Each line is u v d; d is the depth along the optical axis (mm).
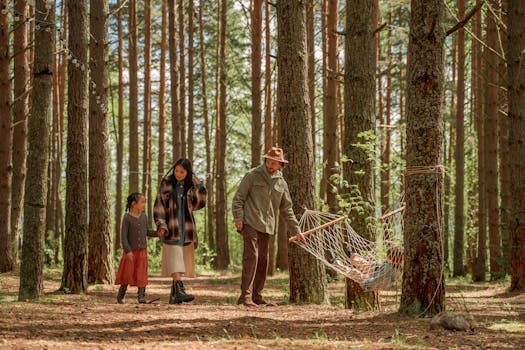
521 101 12297
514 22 12336
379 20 21828
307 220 9102
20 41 15594
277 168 8531
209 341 5230
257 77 18375
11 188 15969
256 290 8734
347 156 9352
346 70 9516
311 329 6113
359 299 9094
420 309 6848
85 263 10406
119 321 6609
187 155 26047
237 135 33094
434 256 6816
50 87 8891
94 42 12656
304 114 9320
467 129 30891
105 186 12820
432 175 6805
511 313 8359
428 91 6805
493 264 17188
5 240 14828
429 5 6797
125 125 40875
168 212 8938
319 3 22281
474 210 27500
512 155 12422
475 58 23969
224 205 25219
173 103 21641
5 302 8508
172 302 8922
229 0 26797
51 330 5902
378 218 9047
